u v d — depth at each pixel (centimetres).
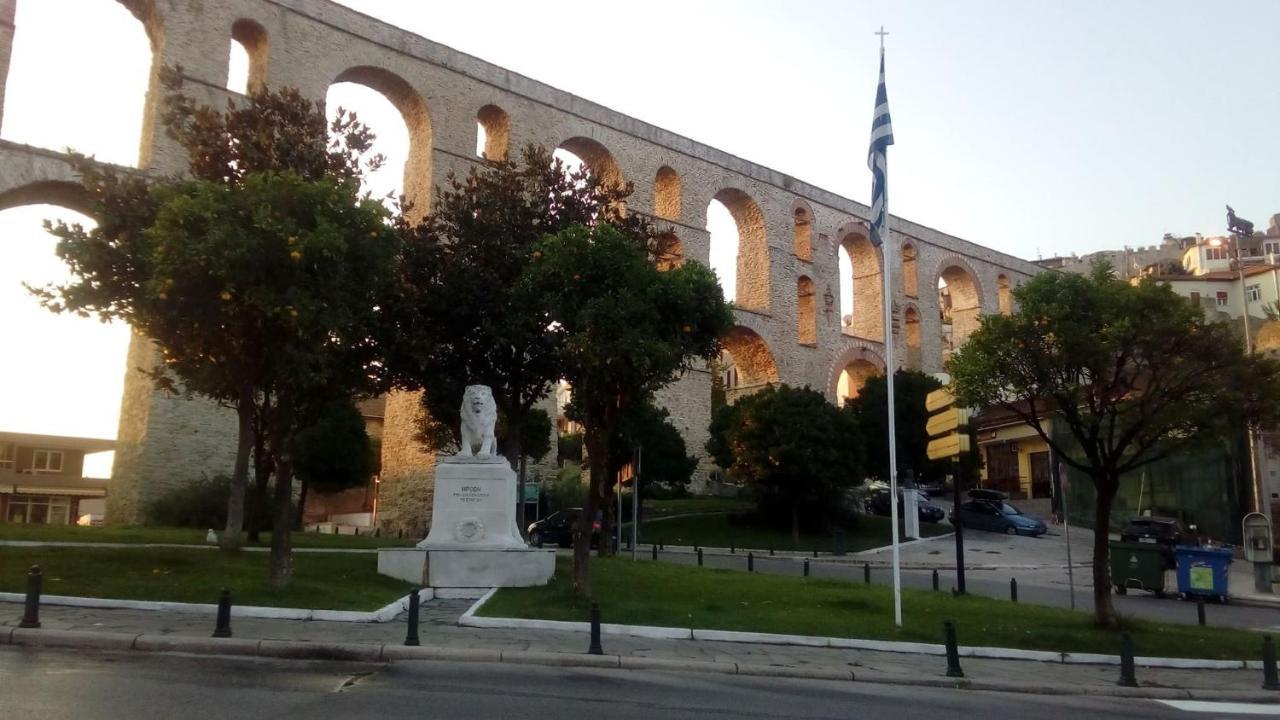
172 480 3375
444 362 2339
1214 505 3631
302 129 1975
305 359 1593
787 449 3853
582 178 2456
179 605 1391
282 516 1595
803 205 6253
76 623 1223
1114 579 2558
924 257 7025
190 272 1470
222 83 3712
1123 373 1731
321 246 1477
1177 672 1465
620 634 1446
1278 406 1600
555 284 1700
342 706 870
